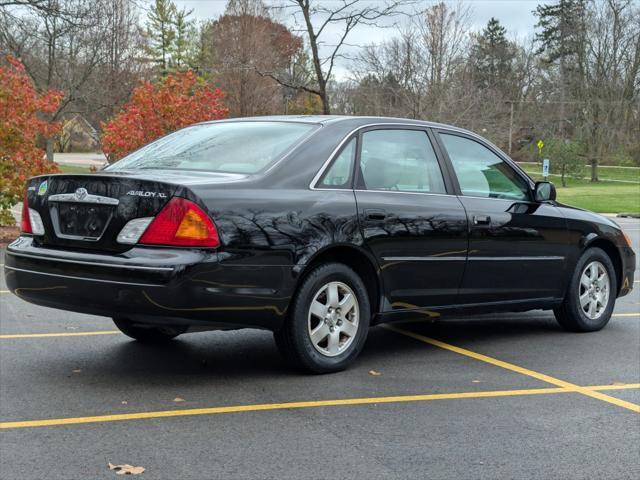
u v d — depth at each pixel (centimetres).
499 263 648
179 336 685
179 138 614
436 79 3322
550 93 6594
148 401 486
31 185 551
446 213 609
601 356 641
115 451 399
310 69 4284
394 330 738
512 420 465
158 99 1842
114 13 3672
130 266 476
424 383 543
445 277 611
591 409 492
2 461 382
